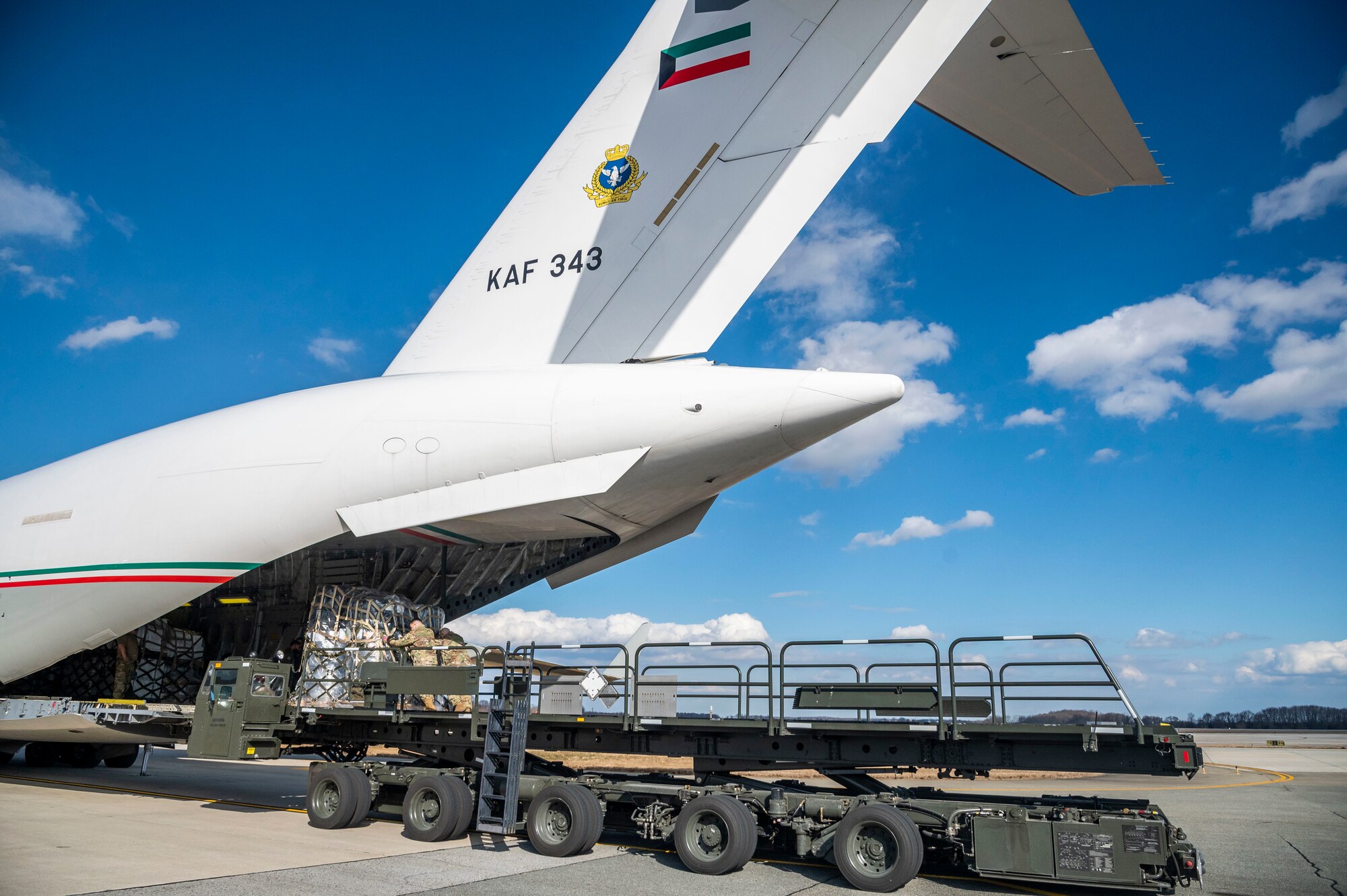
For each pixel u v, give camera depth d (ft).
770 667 25.36
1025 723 22.02
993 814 21.31
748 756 25.88
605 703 27.37
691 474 31.96
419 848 25.14
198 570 35.99
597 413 31.45
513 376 33.86
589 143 36.45
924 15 30.19
